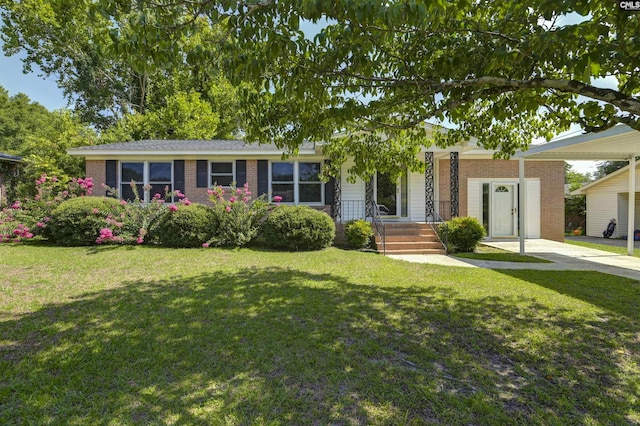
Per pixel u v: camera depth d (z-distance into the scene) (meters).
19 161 14.24
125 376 2.54
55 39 18.44
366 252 9.42
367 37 2.63
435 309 4.16
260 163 11.75
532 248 10.63
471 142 10.58
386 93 3.87
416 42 3.29
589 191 19.50
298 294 4.72
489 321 3.77
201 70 3.16
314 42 2.88
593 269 7.04
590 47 2.35
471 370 2.71
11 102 28.69
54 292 4.74
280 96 3.35
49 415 2.09
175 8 2.63
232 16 2.48
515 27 3.16
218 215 9.45
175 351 2.95
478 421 2.08
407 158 5.83
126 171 11.72
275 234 9.15
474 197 12.80
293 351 2.98
